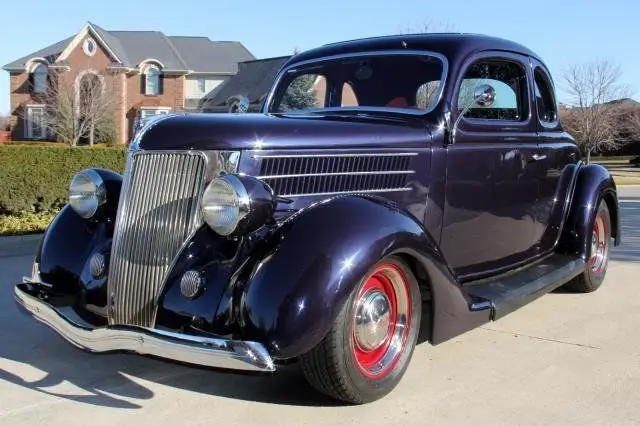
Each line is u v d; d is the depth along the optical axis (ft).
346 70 14.65
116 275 10.49
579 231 16.89
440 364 12.54
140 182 10.48
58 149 31.53
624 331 14.89
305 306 8.97
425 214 12.52
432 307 11.02
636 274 21.50
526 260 15.87
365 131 11.72
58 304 11.36
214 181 9.63
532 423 9.96
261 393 10.99
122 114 135.03
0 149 29.50
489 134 13.84
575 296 18.30
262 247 9.64
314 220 9.67
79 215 12.29
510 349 13.51
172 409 10.33
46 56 138.10
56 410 10.27
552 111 16.87
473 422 9.95
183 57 151.43
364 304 10.12
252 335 9.06
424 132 12.50
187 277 9.66
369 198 10.44
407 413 10.23
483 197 13.71
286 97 15.64
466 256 13.69
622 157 163.94
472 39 14.02
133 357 12.82
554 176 16.37
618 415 10.27
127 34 147.74
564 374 12.07
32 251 24.48
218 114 11.40
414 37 14.35
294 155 10.71
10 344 13.58
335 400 10.45
